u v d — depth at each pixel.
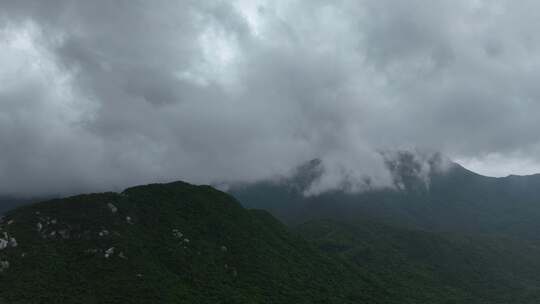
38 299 185.62
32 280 195.00
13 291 186.50
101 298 196.12
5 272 196.12
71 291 195.75
